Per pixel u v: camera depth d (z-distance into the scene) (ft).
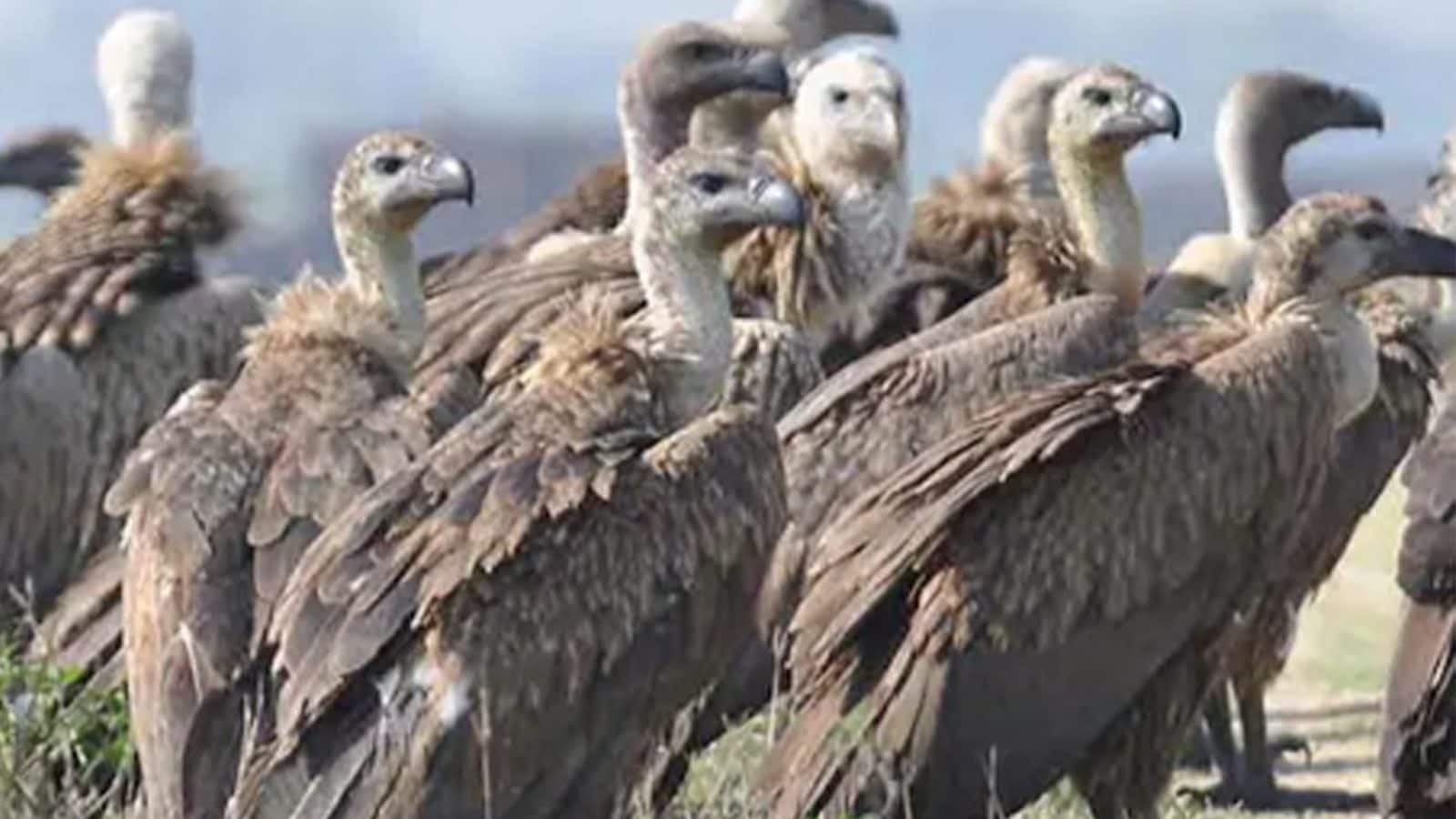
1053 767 50.98
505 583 43.88
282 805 43.37
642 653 44.47
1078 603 50.90
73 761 48.11
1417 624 53.78
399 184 50.85
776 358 58.54
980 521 50.78
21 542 58.90
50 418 58.90
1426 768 53.62
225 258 61.00
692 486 44.91
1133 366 51.75
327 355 48.80
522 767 43.98
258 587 45.70
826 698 50.31
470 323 57.82
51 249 60.34
